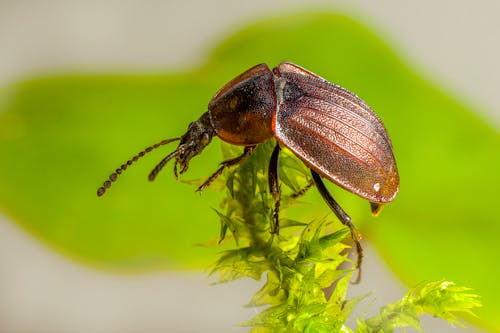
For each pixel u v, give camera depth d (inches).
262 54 3.5
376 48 3.5
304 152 3.3
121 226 3.4
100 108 3.4
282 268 3.0
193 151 3.3
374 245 3.4
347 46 3.5
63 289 3.7
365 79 3.5
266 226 3.1
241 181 3.1
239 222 3.1
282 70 3.3
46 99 3.4
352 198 3.4
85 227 3.3
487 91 3.7
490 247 3.4
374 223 3.4
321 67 3.5
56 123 3.4
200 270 3.4
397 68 3.5
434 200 3.4
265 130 3.3
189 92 3.4
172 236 3.4
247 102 3.3
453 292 3.0
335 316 3.0
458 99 3.5
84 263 3.3
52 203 3.4
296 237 3.1
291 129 3.3
